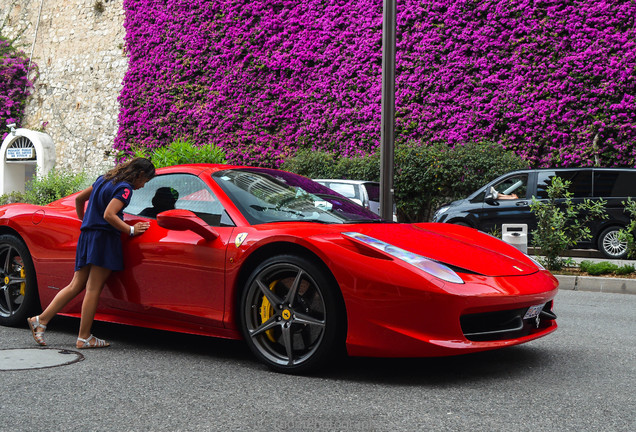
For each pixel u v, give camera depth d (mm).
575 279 7840
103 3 24672
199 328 3871
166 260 3943
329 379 3352
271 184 4293
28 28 26922
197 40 22062
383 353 3240
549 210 8930
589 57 14930
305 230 3531
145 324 4133
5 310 4871
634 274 8094
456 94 16781
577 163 14812
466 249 3680
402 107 17469
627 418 2715
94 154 24453
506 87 16016
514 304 3330
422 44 17359
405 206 16047
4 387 3152
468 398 3008
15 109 26672
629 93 14477
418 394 3076
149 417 2707
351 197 12281
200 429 2555
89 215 4039
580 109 14977
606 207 11383
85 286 4148
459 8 16891
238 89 20969
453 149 15633
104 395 3033
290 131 19797
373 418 2701
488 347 3250
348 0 19031
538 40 15625
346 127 18594
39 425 2598
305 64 19766
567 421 2670
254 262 3699
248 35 20969
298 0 20078
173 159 15344
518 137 15766
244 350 4094
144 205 4316
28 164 26609
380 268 3256
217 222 3896
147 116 23031
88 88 24844
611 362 3783
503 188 12469
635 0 14625
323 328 3355
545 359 3852
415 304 3186
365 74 18469
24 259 4707
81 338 4086
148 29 23250
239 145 20703
